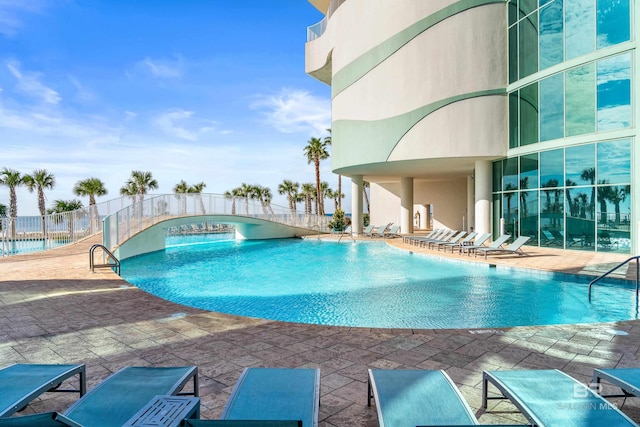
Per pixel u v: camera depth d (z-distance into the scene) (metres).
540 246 15.58
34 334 5.34
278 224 27.55
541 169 15.41
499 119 16.86
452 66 17.11
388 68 19.16
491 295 9.38
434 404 2.58
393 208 32.94
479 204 18.34
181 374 3.02
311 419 2.36
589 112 13.73
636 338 5.05
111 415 2.40
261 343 4.91
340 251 19.59
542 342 4.90
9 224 15.14
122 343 4.95
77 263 12.27
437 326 7.12
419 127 18.00
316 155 42.47
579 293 9.35
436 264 14.41
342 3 22.69
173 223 20.78
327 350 4.65
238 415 2.41
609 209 13.28
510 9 16.62
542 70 15.11
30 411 3.22
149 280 12.05
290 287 10.80
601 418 2.34
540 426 2.26
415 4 17.97
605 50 13.25
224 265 15.09
